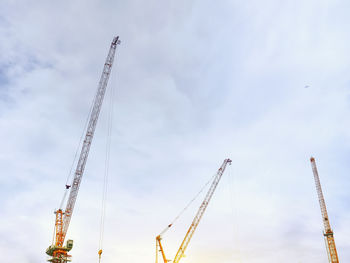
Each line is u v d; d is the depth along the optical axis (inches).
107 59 4392.2
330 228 6624.0
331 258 6378.0
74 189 4387.3
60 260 4407.0
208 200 5408.5
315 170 7342.5
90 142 4281.5
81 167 4311.0
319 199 7071.9
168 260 5167.3
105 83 4318.4
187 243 5172.2
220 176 5629.9
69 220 4517.7
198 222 5295.3
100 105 4284.0
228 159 5723.4
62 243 4453.7
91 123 4266.7
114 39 4441.4
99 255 3939.5
